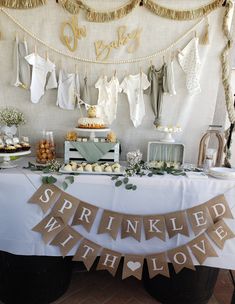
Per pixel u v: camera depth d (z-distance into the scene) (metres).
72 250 1.36
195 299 1.45
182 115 1.73
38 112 1.75
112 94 1.69
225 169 1.47
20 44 1.62
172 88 1.65
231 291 1.60
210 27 1.60
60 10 1.60
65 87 1.68
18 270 1.36
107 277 1.70
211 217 1.33
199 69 1.64
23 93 1.72
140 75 1.67
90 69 1.69
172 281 1.42
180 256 1.34
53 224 1.33
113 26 1.62
